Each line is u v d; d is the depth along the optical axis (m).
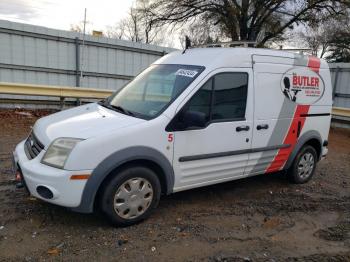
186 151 4.34
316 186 6.07
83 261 3.35
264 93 5.15
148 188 4.13
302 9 21.09
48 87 11.04
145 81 4.91
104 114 4.34
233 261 3.51
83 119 4.18
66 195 3.64
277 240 4.02
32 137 4.34
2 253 3.39
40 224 3.98
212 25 21.70
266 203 5.09
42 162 3.80
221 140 4.65
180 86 4.43
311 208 5.04
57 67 12.20
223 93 4.67
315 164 6.30
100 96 12.16
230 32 21.12
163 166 4.15
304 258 3.66
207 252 3.65
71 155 3.63
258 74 5.08
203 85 4.46
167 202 4.88
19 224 3.95
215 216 4.53
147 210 4.16
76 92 11.61
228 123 4.70
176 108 4.23
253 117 5.01
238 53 4.89
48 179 3.64
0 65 11.16
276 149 5.43
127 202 3.98
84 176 3.65
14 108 11.10
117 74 13.57
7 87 10.34
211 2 20.81
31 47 11.59
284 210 4.90
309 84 5.86
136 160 4.00
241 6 20.38
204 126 4.45
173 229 4.09
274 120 5.31
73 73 12.58
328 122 6.32
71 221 4.09
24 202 4.48
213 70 4.57
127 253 3.53
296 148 5.76
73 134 3.79
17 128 9.00
